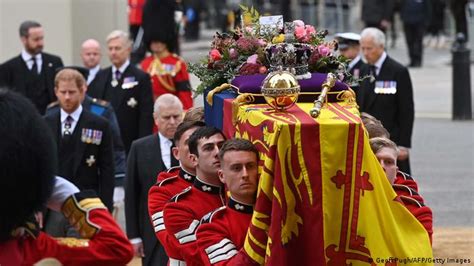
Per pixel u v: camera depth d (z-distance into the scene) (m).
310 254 18.33
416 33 96.25
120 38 41.69
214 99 22.88
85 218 16.47
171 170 25.31
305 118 18.55
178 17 60.38
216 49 23.67
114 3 59.59
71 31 58.06
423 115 70.81
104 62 59.09
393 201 19.00
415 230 19.16
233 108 20.91
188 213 22.45
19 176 15.76
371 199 18.45
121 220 41.00
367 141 18.36
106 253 16.38
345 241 18.33
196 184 22.80
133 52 79.19
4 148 15.70
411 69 96.00
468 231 38.94
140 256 30.62
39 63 44.81
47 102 44.72
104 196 33.59
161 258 29.92
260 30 23.11
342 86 20.58
